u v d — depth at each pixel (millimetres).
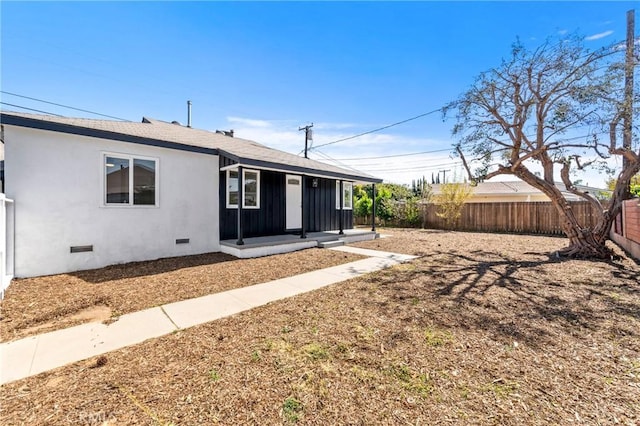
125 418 1826
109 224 6242
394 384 2203
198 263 6652
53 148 5535
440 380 2258
